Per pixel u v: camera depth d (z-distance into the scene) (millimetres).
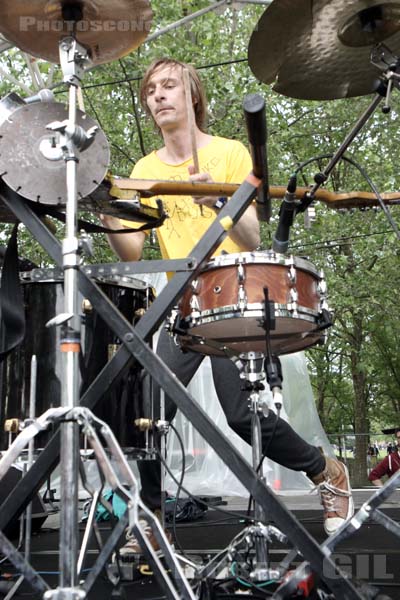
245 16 9289
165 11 8602
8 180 1571
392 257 11211
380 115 10609
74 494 1226
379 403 20250
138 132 9062
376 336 15938
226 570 1825
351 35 2170
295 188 2133
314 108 11000
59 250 1564
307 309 1876
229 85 8562
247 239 2287
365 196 2359
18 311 1731
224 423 5582
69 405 1286
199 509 3775
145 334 1494
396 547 2422
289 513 1273
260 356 1991
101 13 1692
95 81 9086
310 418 6469
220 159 2539
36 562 2375
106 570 1646
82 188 1610
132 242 2570
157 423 2193
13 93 1624
